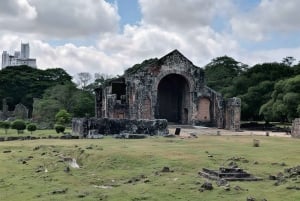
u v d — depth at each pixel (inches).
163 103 3041.3
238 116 2479.1
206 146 1380.4
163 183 819.4
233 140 1633.9
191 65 2699.3
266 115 2923.2
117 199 713.6
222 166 960.3
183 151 1228.5
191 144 1449.3
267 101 3186.5
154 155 1143.0
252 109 3309.5
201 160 1058.7
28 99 4741.6
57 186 868.0
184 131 2236.7
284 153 1197.1
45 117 3420.3
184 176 885.2
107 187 846.5
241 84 3545.8
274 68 3582.7
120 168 1046.4
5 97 4709.6
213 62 4741.6
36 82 4867.1
